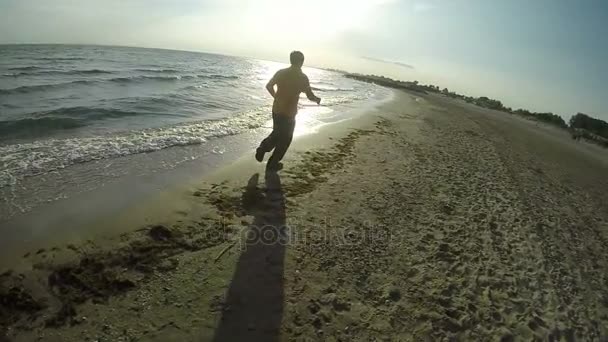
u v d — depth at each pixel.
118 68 26.59
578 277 4.18
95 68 24.98
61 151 5.87
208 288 2.94
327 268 3.47
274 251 3.62
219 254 3.44
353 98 21.53
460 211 5.44
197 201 4.50
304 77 5.25
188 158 6.20
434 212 5.23
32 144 6.12
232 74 32.31
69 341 2.27
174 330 2.47
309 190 5.29
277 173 5.82
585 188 8.89
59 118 8.17
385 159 7.64
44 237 3.35
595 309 3.58
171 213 4.10
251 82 25.47
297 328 2.65
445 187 6.45
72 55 39.91
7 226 3.46
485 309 3.24
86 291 2.72
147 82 18.28
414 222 4.79
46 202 4.05
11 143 6.11
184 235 3.68
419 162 7.85
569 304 3.58
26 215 3.72
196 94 15.19
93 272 2.93
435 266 3.81
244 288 3.00
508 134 16.41
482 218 5.32
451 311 3.13
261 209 4.49
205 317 2.62
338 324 2.77
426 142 10.32
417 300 3.21
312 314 2.82
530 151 12.71
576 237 5.42
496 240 4.69
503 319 3.15
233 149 7.09
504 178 7.85
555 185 8.36
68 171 5.05
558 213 6.32
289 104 5.34
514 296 3.52
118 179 4.95
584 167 12.24
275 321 2.68
